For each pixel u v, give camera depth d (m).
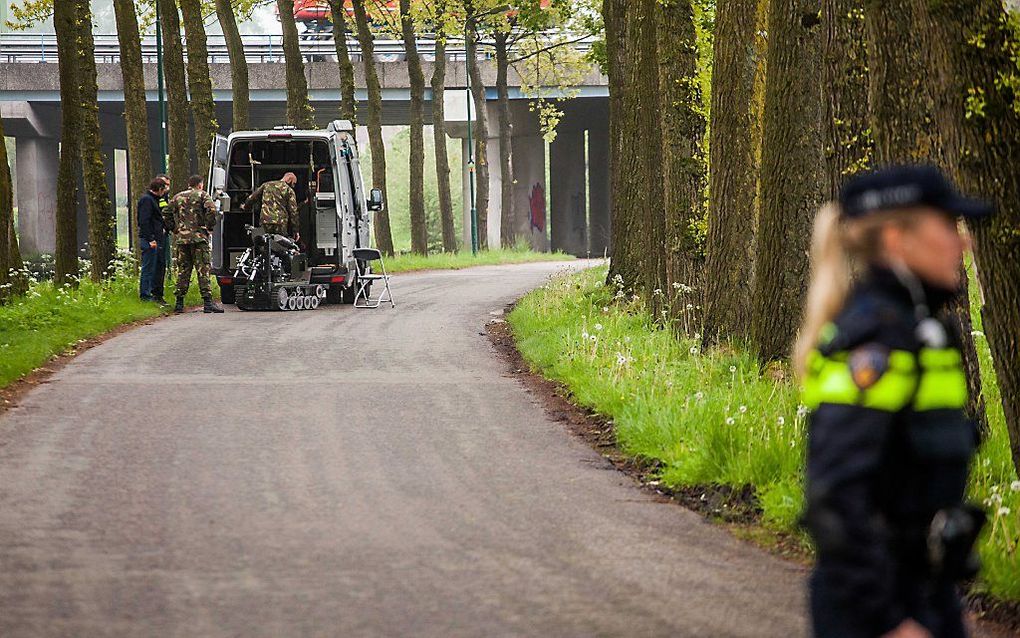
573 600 10.93
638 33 34.66
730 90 26.48
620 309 35.78
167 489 15.32
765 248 23.11
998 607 10.91
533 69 103.06
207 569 11.80
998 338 11.91
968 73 11.27
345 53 72.81
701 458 16.06
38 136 121.31
